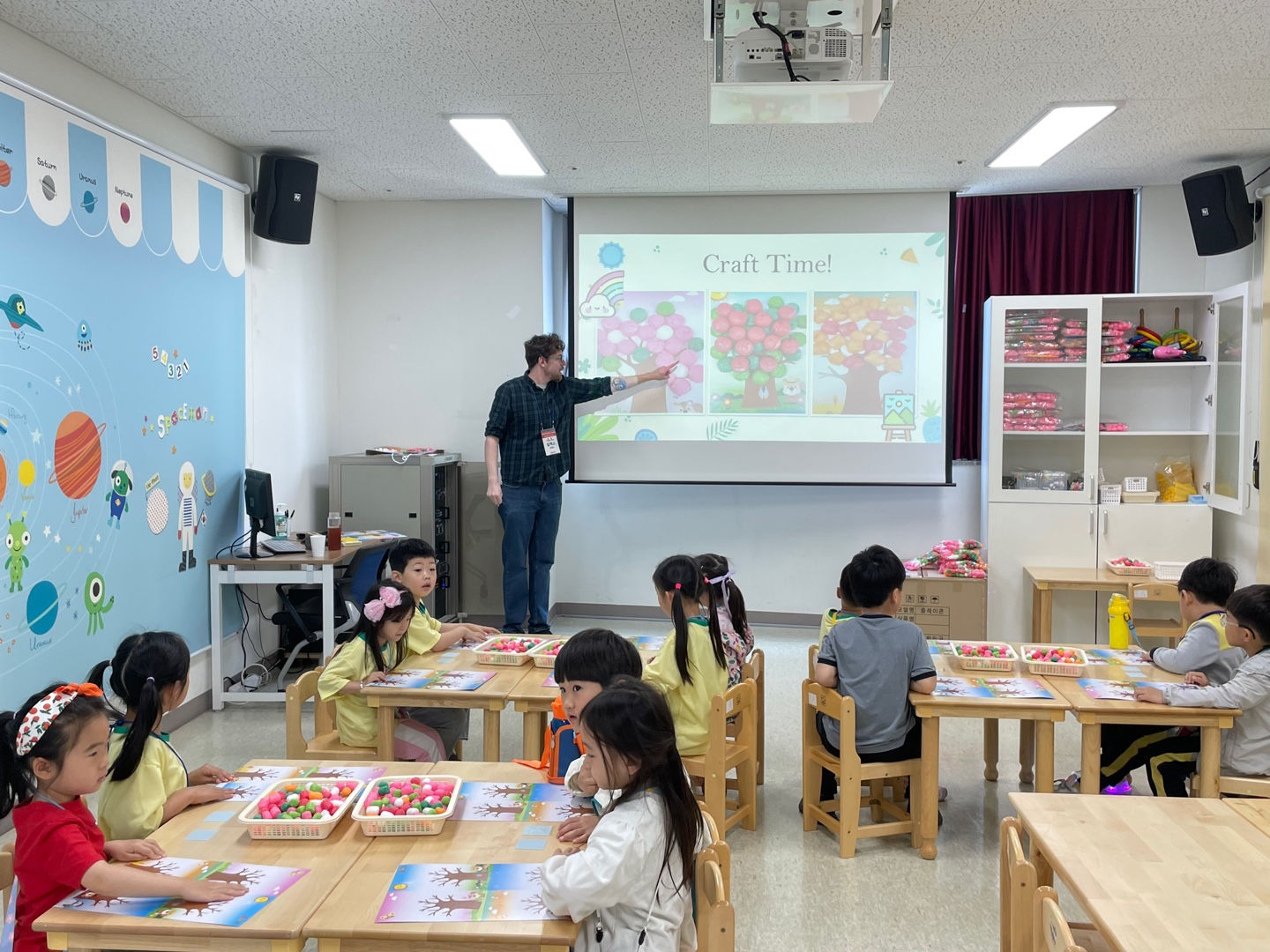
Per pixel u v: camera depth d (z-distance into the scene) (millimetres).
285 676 4738
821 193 5656
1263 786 2496
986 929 2514
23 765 1672
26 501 3143
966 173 5176
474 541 5930
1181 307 5449
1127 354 5309
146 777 1953
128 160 3723
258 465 4883
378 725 2863
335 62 3545
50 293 3270
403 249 5898
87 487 3469
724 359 5770
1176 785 2912
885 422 5699
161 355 3951
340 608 4727
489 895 1567
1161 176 5262
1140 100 3996
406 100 3990
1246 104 4039
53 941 1494
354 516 5355
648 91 3875
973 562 5332
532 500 5180
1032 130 4379
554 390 5285
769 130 4422
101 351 3547
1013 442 5605
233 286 4582
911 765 2965
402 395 5941
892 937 2475
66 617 3357
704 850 1681
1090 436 5262
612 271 5773
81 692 1750
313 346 5590
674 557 3014
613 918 1600
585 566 6180
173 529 4059
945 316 5621
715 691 2887
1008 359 5348
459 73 3676
